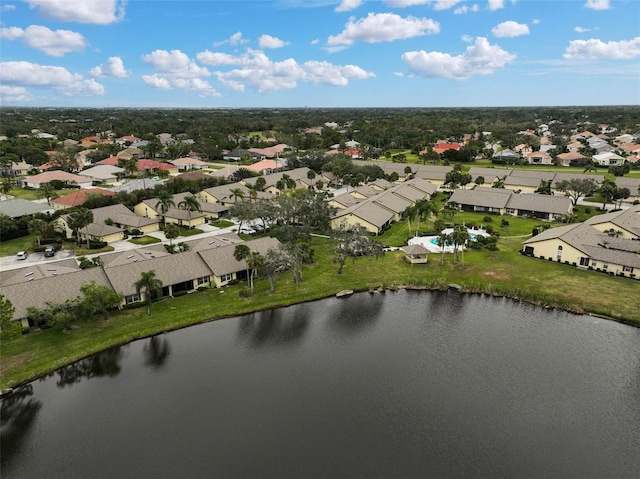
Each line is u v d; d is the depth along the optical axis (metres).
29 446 45.03
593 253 86.81
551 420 48.62
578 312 71.62
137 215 119.81
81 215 97.12
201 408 50.44
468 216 130.62
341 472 41.56
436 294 79.69
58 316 60.38
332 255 96.12
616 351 61.47
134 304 71.81
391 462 42.75
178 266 78.00
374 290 80.62
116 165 196.25
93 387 54.12
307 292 78.69
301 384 54.75
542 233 100.19
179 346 62.84
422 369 57.81
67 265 78.75
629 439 45.94
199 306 72.44
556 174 163.00
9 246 100.25
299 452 43.94
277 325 68.94
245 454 43.69
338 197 134.12
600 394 52.81
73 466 42.53
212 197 139.12
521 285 80.50
